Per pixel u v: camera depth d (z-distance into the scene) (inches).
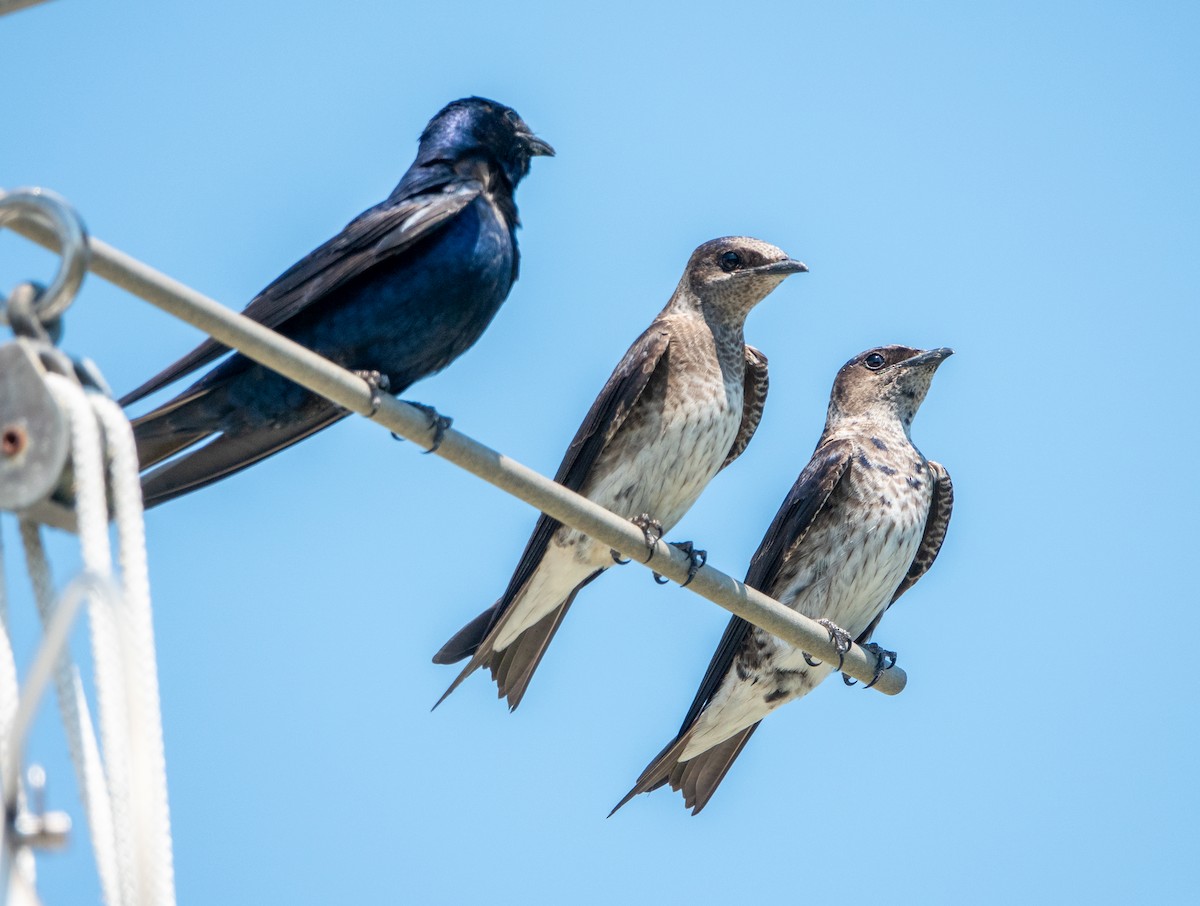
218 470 459.5
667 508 557.9
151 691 218.1
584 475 545.3
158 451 458.9
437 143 513.7
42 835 217.3
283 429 461.4
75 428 240.5
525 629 547.8
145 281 315.0
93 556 235.0
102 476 240.8
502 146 519.8
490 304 494.6
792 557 603.5
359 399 362.6
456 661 539.2
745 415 601.3
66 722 229.3
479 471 395.5
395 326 476.4
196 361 421.7
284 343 343.0
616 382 547.2
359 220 479.5
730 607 487.5
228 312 330.6
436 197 486.6
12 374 243.3
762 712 593.6
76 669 232.1
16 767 206.7
